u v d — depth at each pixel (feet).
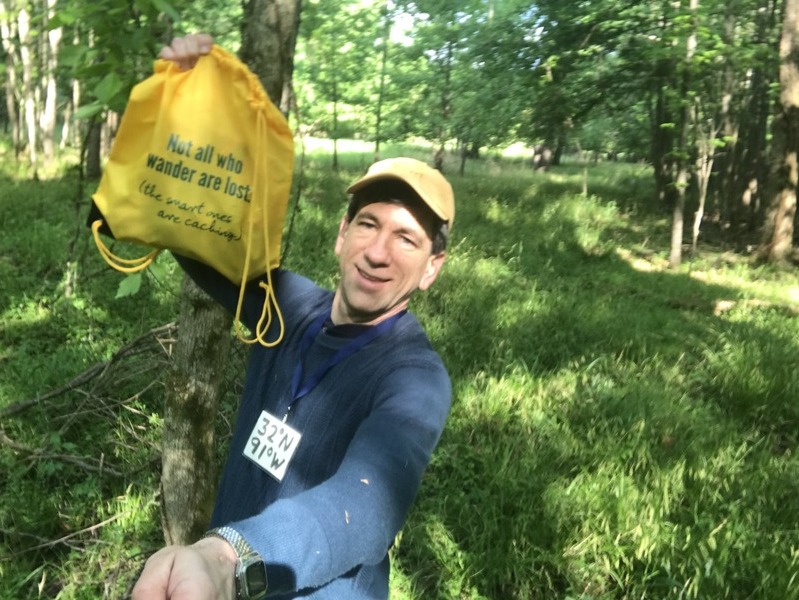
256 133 4.64
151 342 13.96
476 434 14.64
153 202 4.55
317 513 3.42
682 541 11.22
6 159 55.67
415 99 63.62
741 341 21.21
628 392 16.46
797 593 10.06
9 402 14.06
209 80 4.56
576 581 10.80
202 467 8.45
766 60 40.37
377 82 64.03
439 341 18.75
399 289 4.83
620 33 47.57
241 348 13.17
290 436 4.80
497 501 12.11
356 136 66.54
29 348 16.85
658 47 35.45
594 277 30.99
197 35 4.60
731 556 10.97
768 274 37.17
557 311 22.11
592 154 108.88
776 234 39.70
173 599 2.68
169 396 8.33
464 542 11.53
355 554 3.50
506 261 30.73
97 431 13.24
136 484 11.82
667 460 13.50
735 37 41.98
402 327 4.88
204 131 4.54
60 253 23.04
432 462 13.43
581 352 19.53
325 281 22.08
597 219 46.75
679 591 10.37
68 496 11.69
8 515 10.93
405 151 86.89
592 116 56.08
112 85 5.91
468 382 16.49
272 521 3.26
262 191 4.73
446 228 5.03
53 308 18.81
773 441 15.93
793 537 11.57
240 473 5.12
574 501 11.98
